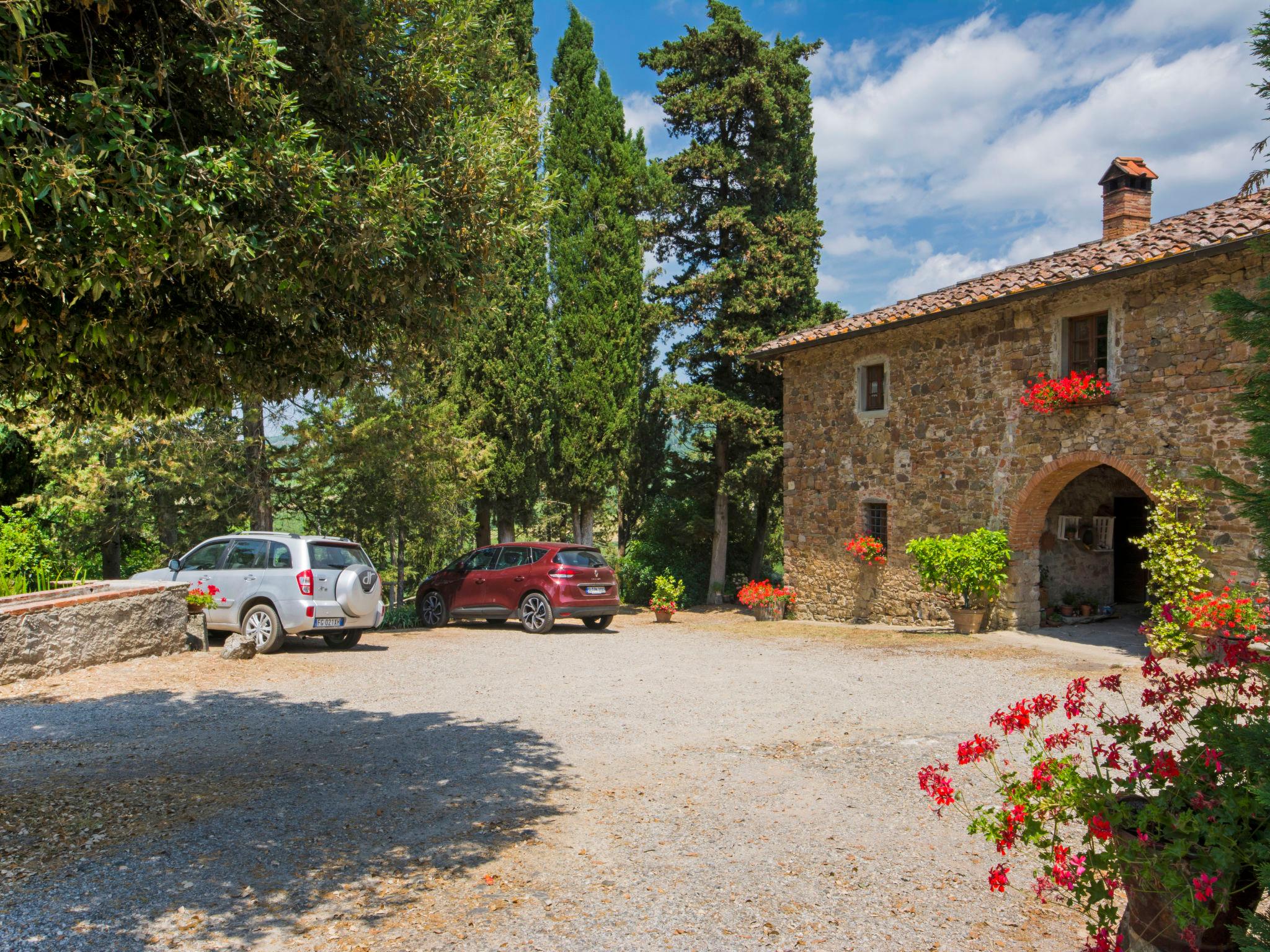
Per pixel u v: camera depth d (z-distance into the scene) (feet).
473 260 17.02
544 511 92.89
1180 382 36.04
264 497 56.08
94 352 14.46
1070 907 12.01
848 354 56.29
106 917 11.94
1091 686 29.27
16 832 15.20
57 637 30.55
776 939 11.53
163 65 13.03
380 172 14.42
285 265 14.05
